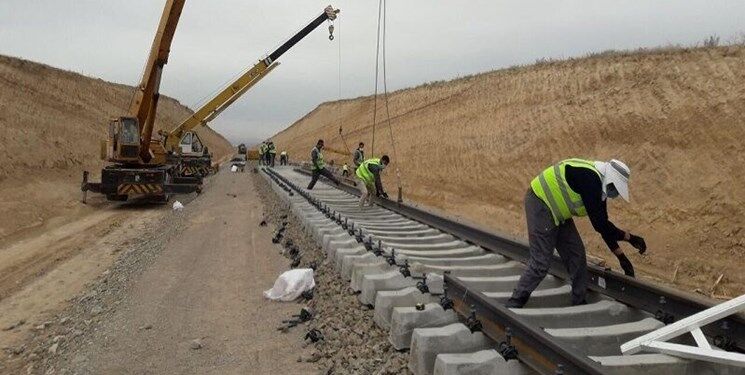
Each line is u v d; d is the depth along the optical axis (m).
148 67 17.56
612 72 24.61
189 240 10.91
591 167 4.46
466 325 4.22
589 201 4.37
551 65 31.88
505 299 5.08
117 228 13.69
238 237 11.14
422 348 3.97
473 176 24.14
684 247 12.46
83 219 15.60
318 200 12.46
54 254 10.99
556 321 4.58
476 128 30.73
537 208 4.65
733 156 14.49
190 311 6.26
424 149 33.03
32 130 24.88
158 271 8.23
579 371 3.02
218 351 5.05
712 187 13.89
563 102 25.83
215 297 6.81
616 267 11.78
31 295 7.95
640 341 3.82
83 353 5.14
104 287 7.60
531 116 26.88
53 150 24.53
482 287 5.62
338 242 7.66
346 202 13.98
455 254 7.38
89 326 5.94
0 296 8.02
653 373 3.56
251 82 27.25
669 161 16.09
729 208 12.83
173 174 21.81
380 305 5.05
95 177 25.48
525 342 3.59
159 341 5.35
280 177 21.22
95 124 37.16
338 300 6.05
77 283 8.47
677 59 21.33
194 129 28.48
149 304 6.55
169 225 13.27
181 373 4.60
